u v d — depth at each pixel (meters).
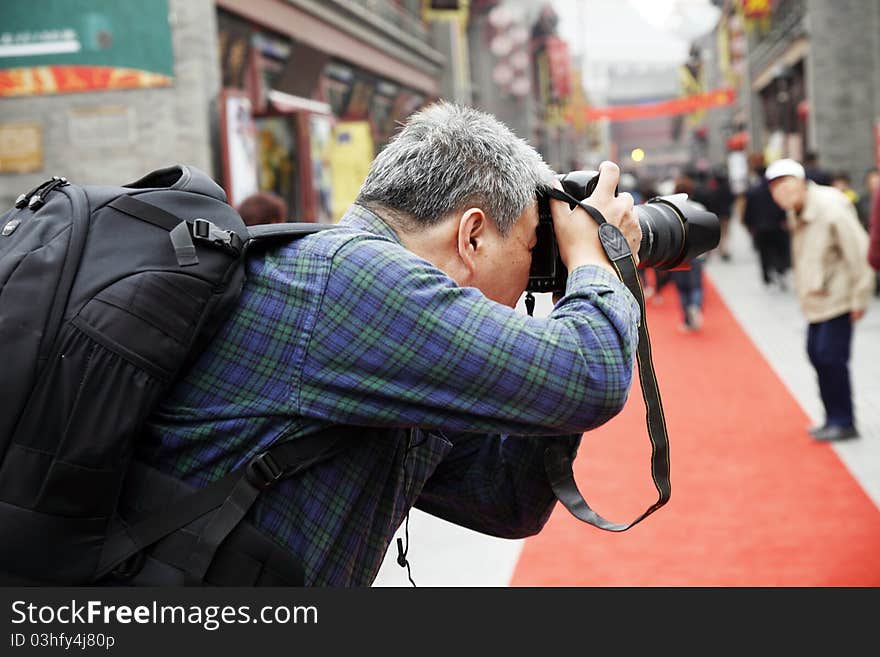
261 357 1.29
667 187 16.55
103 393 1.18
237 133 9.99
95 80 9.99
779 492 4.90
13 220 1.34
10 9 9.98
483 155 1.39
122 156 10.05
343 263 1.28
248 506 1.27
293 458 1.29
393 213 1.41
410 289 1.26
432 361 1.25
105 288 1.21
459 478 1.66
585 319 1.31
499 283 1.45
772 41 27.22
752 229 14.09
